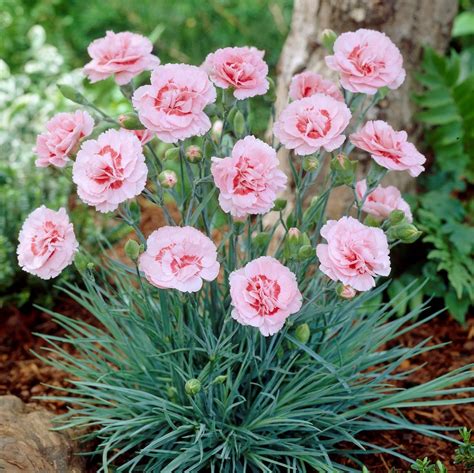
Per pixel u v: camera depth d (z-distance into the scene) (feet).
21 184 3.48
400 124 3.22
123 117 2.15
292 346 2.28
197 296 2.33
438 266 3.06
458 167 3.34
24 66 4.91
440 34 3.22
